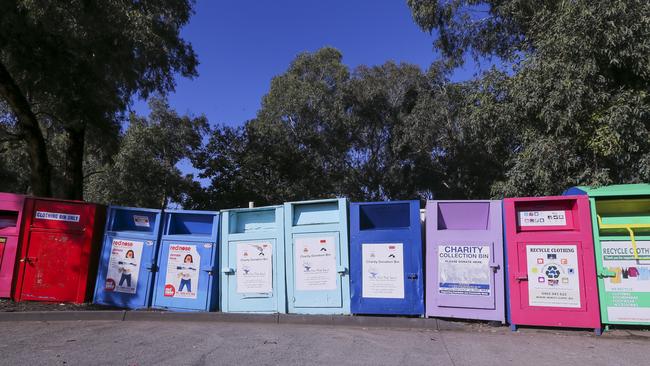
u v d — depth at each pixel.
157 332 7.07
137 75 14.16
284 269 8.20
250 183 25.42
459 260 7.55
